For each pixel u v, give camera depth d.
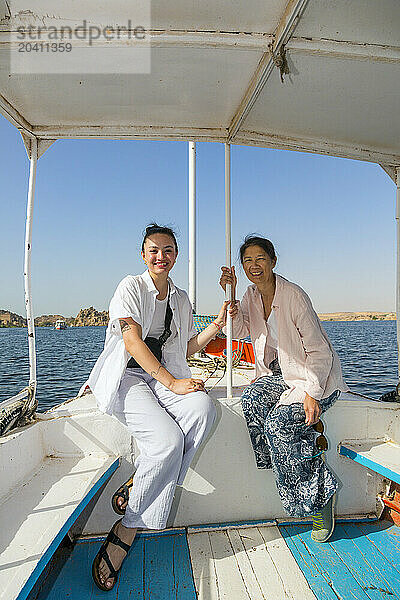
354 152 3.17
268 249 2.67
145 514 2.29
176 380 2.47
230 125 3.00
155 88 2.49
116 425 2.76
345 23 1.86
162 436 2.30
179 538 2.71
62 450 2.72
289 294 2.59
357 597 2.21
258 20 1.93
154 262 2.57
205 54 2.14
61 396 17.25
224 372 4.50
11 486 2.31
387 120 2.75
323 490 2.52
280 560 2.50
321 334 2.59
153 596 2.23
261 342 2.88
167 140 3.12
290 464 2.52
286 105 2.62
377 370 22.50
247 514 2.87
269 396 2.69
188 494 2.82
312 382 2.50
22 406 2.56
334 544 2.65
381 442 2.98
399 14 1.80
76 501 2.16
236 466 2.85
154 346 2.67
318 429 2.62
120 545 2.28
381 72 2.21
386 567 2.43
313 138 3.07
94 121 2.91
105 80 2.39
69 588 2.29
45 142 3.01
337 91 2.42
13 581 1.60
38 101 2.61
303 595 2.22
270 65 2.15
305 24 1.87
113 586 2.29
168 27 1.97
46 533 1.89
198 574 2.39
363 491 2.98
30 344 2.73
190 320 2.93
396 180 3.34
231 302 2.94
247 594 2.24
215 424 2.82
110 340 2.62
